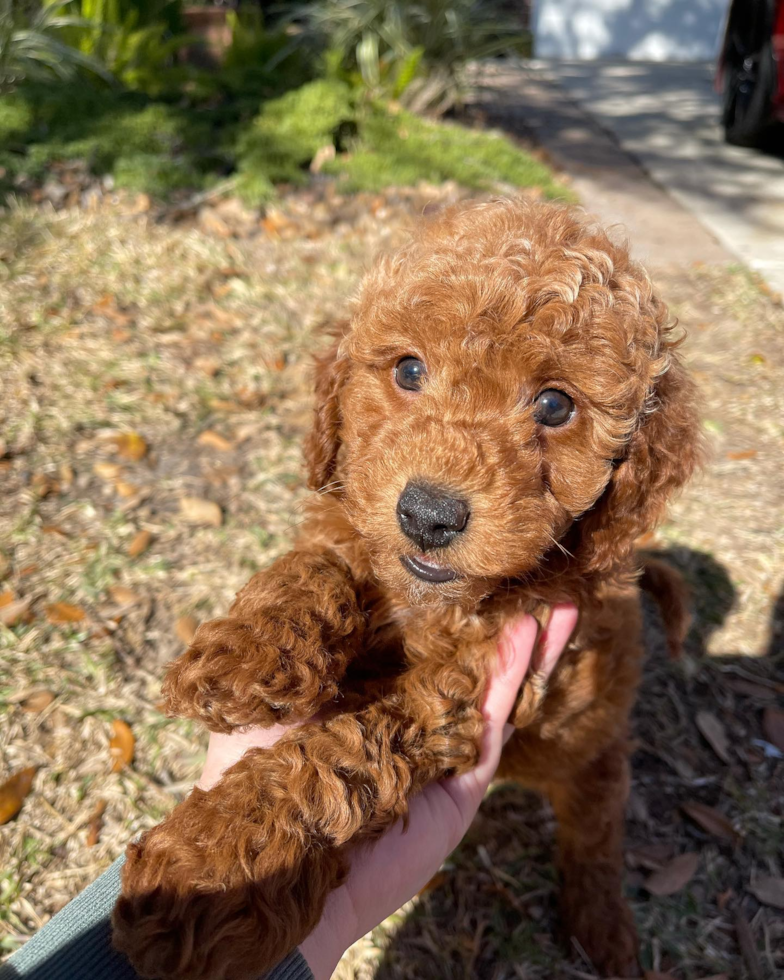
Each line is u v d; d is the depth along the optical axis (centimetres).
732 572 56
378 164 108
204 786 26
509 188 110
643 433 29
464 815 28
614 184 130
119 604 47
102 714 42
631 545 30
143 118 104
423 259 29
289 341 73
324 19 145
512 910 38
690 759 45
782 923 38
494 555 26
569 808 36
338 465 32
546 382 27
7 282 75
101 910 22
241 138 105
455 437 26
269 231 91
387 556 27
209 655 24
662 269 97
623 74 239
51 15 119
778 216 118
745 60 146
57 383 65
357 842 24
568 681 32
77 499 54
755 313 88
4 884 35
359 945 36
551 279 27
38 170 93
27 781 38
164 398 65
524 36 161
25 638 45
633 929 37
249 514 55
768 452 67
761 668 50
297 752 23
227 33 160
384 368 29
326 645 26
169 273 80
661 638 52
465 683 28
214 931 20
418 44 145
